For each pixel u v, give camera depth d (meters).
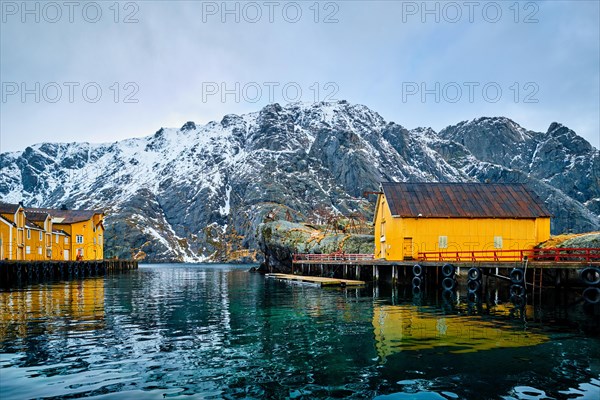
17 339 17.30
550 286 32.78
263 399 11.12
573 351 15.52
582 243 35.44
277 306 28.06
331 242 67.44
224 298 33.44
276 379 12.56
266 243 79.38
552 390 11.77
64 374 12.88
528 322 21.31
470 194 48.16
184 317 23.22
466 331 19.06
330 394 11.44
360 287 42.97
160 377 12.69
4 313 24.44
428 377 12.72
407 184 49.59
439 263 36.81
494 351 15.51
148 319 22.52
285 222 81.56
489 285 35.97
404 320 22.05
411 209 45.50
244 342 16.94
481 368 13.52
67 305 28.44
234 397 11.24
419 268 38.16
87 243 89.25
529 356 14.85
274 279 60.47
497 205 46.34
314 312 25.11
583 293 28.06
